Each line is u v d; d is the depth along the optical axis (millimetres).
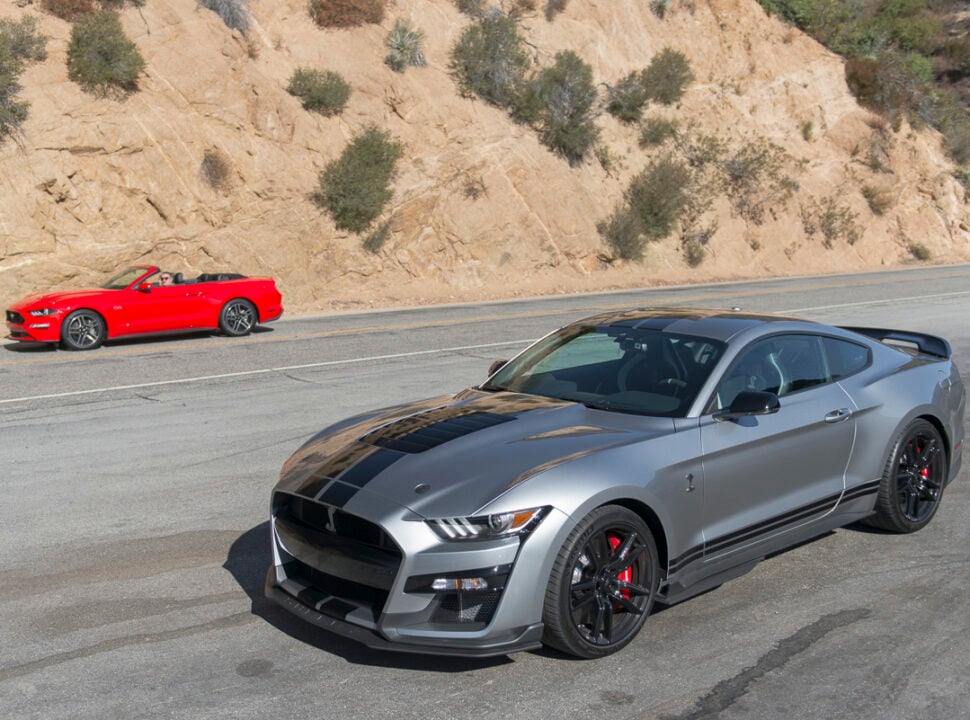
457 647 3857
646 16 36875
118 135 21250
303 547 4254
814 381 5457
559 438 4430
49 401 10445
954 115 44031
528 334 16375
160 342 15602
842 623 4641
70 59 21391
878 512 5809
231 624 4609
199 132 22719
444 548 3852
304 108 25266
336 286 24094
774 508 5027
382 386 11422
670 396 4863
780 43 40344
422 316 19781
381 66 27609
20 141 19906
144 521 6273
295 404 10320
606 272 29188
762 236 33844
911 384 5902
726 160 34531
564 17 34000
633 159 32250
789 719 3725
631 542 4297
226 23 24906
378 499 4016
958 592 5051
